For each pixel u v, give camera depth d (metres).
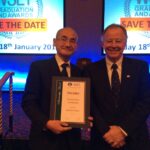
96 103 2.52
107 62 2.55
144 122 2.51
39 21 7.39
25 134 4.50
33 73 2.53
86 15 7.31
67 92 2.41
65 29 2.53
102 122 2.43
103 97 2.48
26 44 7.46
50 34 7.40
